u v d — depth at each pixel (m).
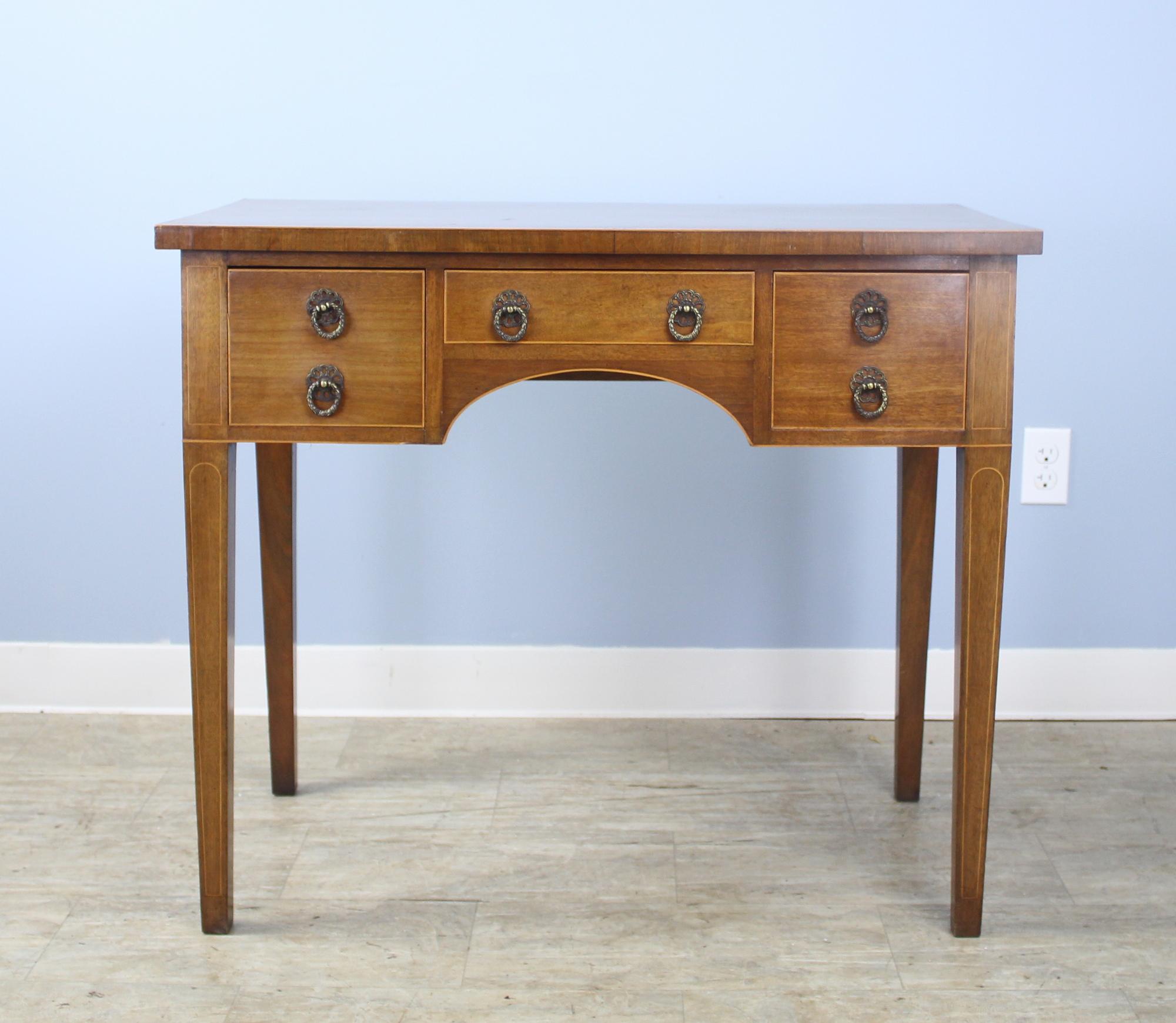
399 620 2.05
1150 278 1.96
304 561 2.03
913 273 1.33
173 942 1.42
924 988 1.35
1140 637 2.04
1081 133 1.93
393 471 2.01
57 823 1.69
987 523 1.37
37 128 1.92
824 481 2.01
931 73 1.92
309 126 1.93
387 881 1.55
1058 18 1.90
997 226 1.37
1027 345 1.98
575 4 1.90
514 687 2.05
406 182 1.94
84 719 2.03
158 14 1.90
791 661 2.05
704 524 2.03
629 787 1.81
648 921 1.47
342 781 1.82
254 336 1.34
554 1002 1.32
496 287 1.34
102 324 1.97
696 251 1.31
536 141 1.93
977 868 1.43
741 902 1.51
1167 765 1.89
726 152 1.94
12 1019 1.29
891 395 1.35
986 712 1.40
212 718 1.40
